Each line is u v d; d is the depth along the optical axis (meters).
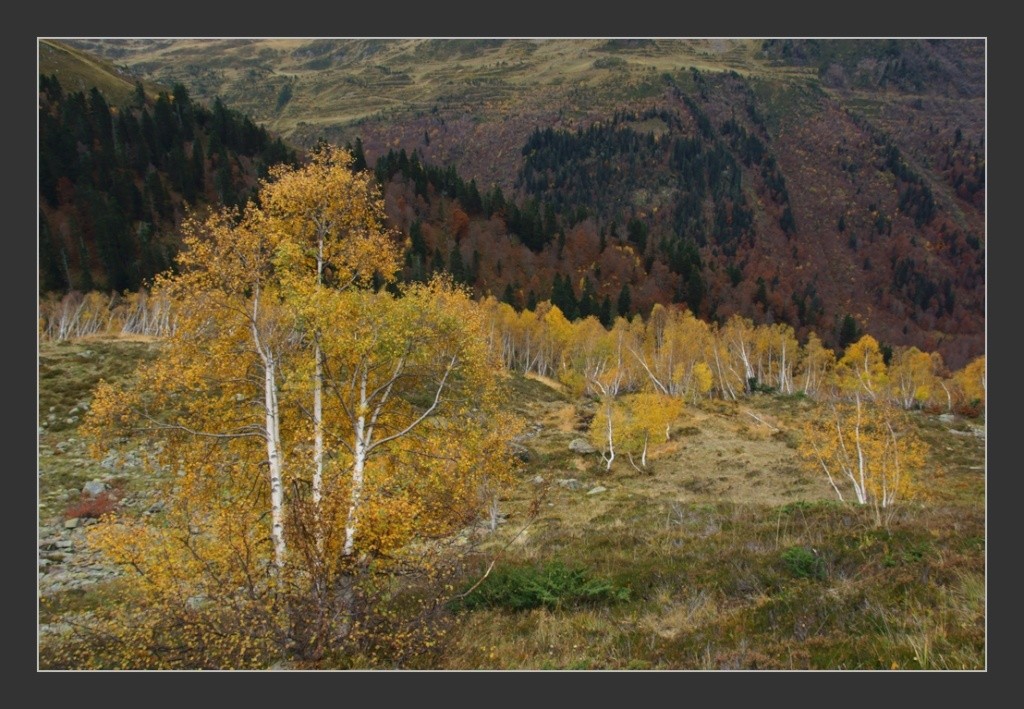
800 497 36.81
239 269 12.95
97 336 46.00
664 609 11.99
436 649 10.60
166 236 115.38
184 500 11.86
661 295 148.38
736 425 58.41
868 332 187.25
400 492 11.53
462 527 13.05
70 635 11.95
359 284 14.76
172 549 10.62
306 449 12.55
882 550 13.45
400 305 13.84
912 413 67.44
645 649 10.27
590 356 82.62
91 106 135.50
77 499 25.17
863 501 25.84
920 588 10.77
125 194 115.12
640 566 14.90
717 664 9.20
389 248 14.85
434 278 14.99
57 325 74.69
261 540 11.16
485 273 140.12
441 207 158.38
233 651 10.07
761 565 13.47
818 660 8.93
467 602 13.21
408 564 11.57
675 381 79.81
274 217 14.28
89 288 94.75
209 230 12.97
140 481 26.67
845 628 9.84
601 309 129.00
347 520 11.02
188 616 10.16
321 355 13.34
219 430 13.12
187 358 12.78
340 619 10.34
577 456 47.59
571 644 10.78
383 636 10.38
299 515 10.37
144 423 12.34
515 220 161.88
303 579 10.65
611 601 12.95
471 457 13.20
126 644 10.32
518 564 15.92
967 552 12.45
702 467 45.00
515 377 70.56
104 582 18.25
